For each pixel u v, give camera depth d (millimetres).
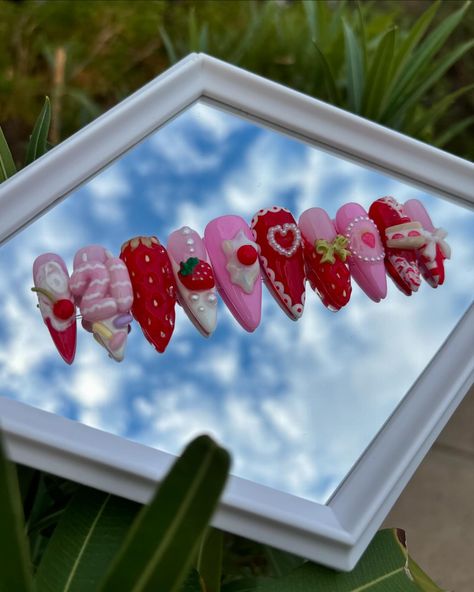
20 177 224
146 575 158
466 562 296
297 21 371
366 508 212
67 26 393
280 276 236
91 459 200
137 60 394
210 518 154
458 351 240
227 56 364
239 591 218
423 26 324
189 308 228
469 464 312
